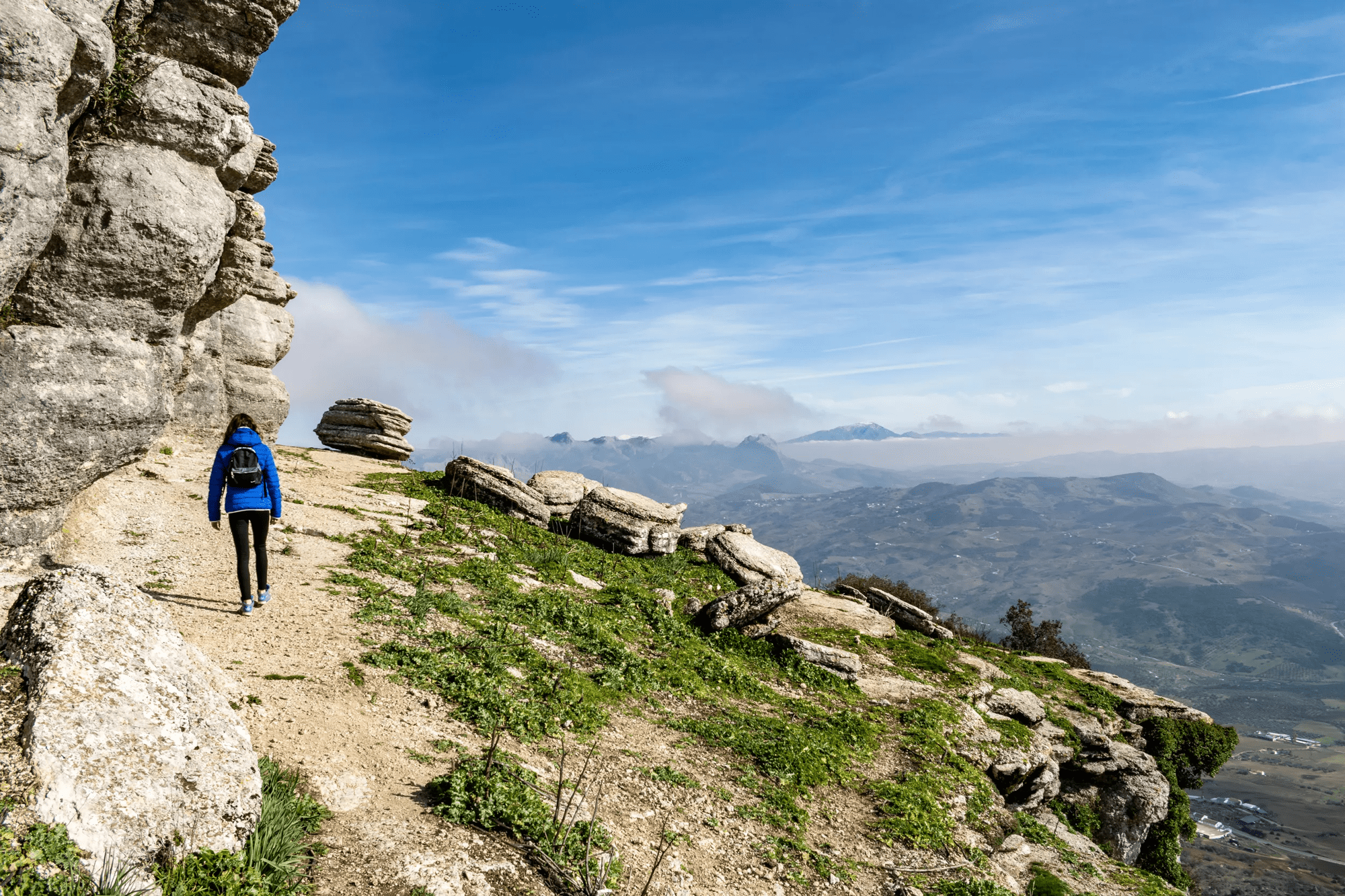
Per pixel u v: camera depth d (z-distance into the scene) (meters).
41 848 4.02
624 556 26.89
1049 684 31.81
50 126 9.48
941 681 23.88
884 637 27.28
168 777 4.92
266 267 29.44
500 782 7.88
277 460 29.62
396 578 16.11
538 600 16.89
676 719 13.45
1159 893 14.20
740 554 28.00
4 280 9.67
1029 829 15.31
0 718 4.76
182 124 12.05
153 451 22.38
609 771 10.15
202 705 5.75
